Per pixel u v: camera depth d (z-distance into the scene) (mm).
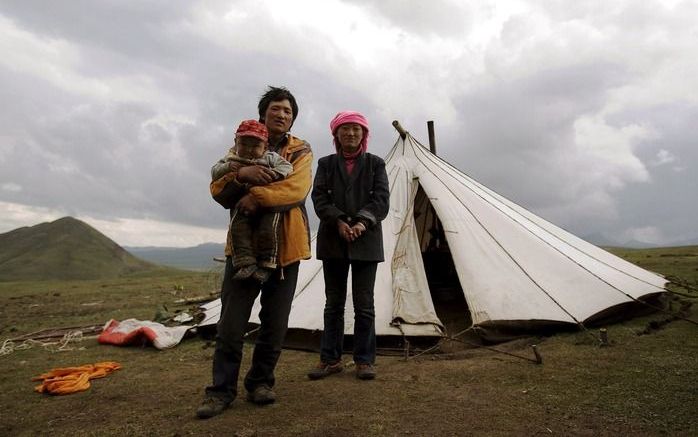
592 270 5992
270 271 3035
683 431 2441
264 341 3213
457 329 5836
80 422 3012
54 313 10703
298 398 3254
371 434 2570
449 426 2646
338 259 3854
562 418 2695
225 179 3025
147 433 2740
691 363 3660
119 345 5785
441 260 8234
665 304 6266
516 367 3834
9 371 4648
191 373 4195
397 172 6867
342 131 3955
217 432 2686
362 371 3697
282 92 3348
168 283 19875
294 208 3205
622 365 3715
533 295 5262
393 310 5062
